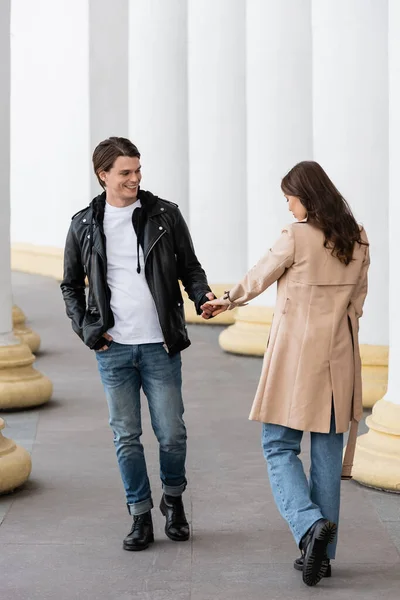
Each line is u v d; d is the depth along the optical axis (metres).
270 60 14.31
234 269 18.92
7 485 7.96
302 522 5.87
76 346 16.08
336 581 6.11
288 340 6.05
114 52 26.45
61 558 6.54
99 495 7.99
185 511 7.53
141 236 6.42
